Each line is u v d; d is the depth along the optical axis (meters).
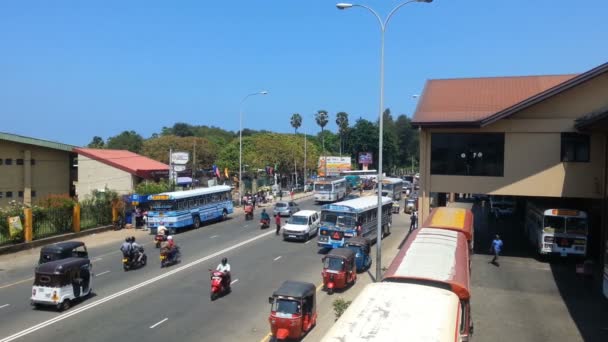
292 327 15.34
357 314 9.40
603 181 26.86
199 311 18.62
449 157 29.28
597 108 26.84
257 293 21.19
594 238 29.58
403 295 10.33
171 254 26.52
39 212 32.44
